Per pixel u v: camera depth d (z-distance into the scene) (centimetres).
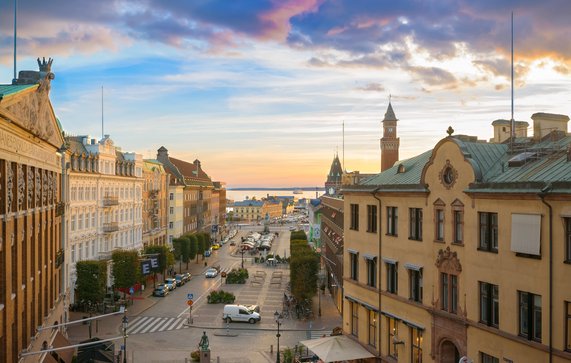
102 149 7619
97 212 7456
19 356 2670
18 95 2534
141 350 5056
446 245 3003
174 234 11981
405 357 3369
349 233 4144
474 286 2773
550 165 2561
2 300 2409
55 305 4178
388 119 10538
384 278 3634
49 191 3822
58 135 4044
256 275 9662
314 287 6731
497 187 2580
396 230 3512
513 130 3197
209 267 11119
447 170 3012
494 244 2666
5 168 2397
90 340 4072
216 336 5625
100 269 6384
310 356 4709
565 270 2234
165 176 11594
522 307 2483
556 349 2270
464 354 2842
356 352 3772
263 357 4884
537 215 2372
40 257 3419
